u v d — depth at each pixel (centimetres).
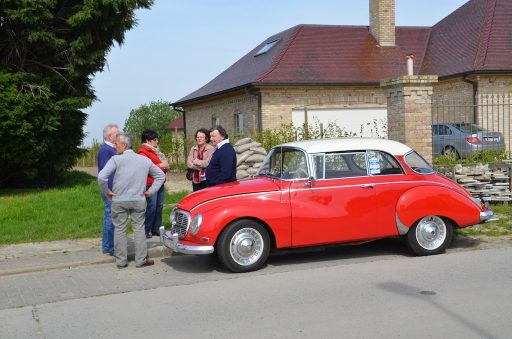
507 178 1217
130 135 824
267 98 2253
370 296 627
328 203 789
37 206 1307
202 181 968
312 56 2445
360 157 819
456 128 1580
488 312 560
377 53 2534
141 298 663
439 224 836
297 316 566
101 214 1205
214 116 2759
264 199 770
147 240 970
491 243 905
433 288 650
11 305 655
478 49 2294
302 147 809
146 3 1631
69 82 1647
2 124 1467
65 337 536
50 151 1638
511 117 2188
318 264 807
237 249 760
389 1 2606
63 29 1595
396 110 1286
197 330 538
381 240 952
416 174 838
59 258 871
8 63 1562
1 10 1465
